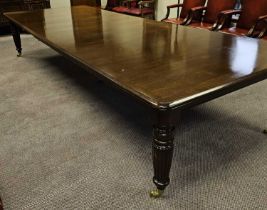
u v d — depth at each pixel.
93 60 1.58
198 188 1.39
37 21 2.73
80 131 1.87
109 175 1.48
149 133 1.84
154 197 1.33
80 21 2.68
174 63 1.50
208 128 1.89
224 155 1.62
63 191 1.38
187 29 2.26
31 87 2.54
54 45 1.92
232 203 1.30
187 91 1.16
